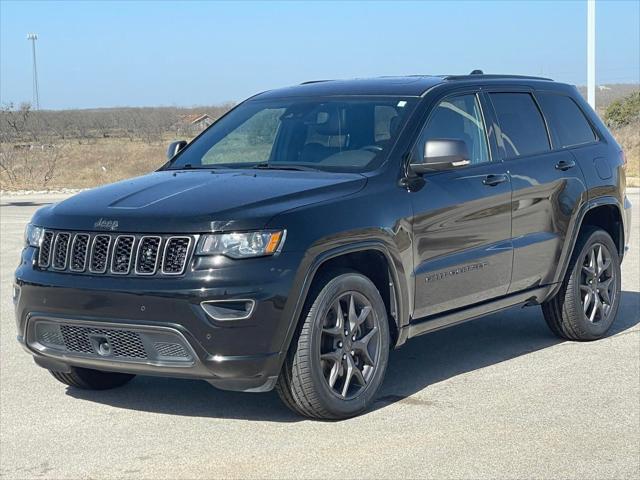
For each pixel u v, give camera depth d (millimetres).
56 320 5852
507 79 7719
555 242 7582
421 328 6508
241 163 6914
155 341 5598
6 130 55906
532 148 7574
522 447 5410
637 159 40156
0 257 13664
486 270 6941
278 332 5539
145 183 6391
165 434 5762
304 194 5902
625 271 11445
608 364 7266
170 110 132250
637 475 4977
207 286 5434
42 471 5184
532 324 8773
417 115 6750
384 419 5953
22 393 6738
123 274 5629
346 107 6977
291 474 5031
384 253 6125
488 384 6738
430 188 6516
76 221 5863
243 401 6434
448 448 5398
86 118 119812
